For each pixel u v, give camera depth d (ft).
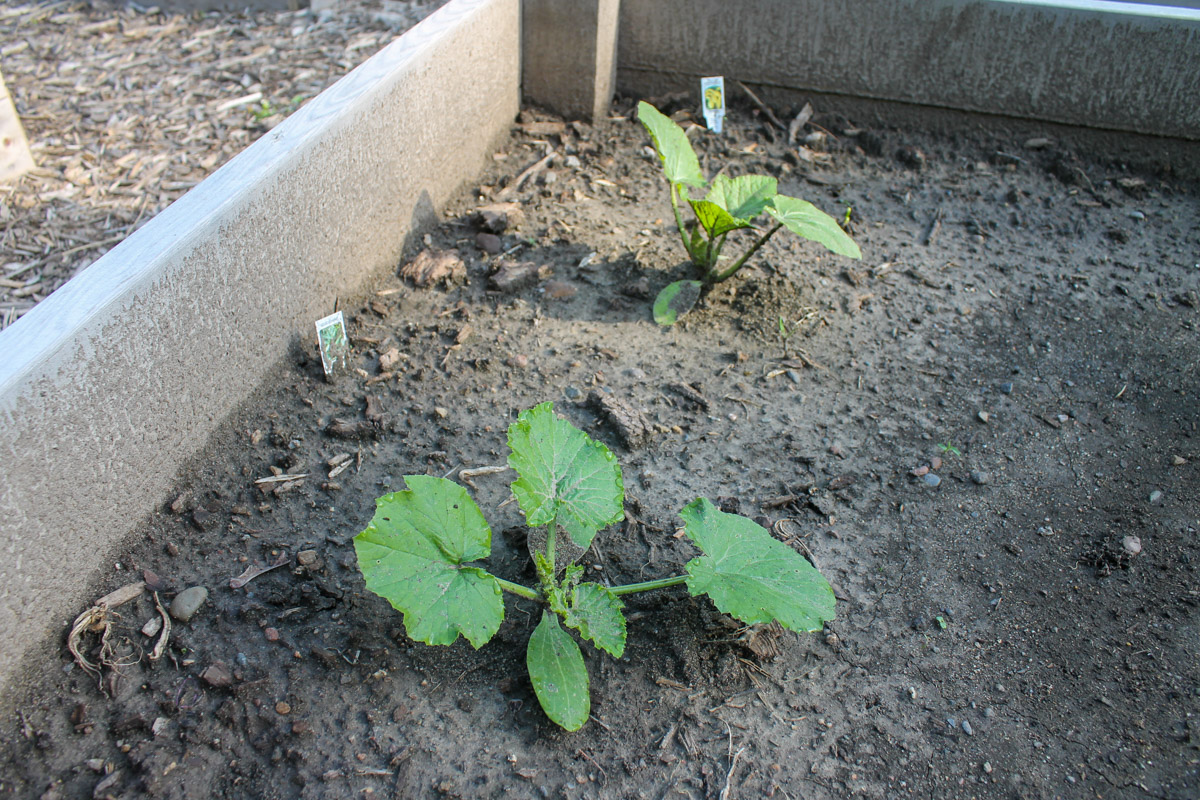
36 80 4.79
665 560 2.73
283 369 3.13
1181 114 4.13
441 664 2.49
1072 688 2.51
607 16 4.33
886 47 4.33
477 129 4.08
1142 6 4.00
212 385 2.83
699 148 4.44
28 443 2.20
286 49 5.13
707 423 3.13
